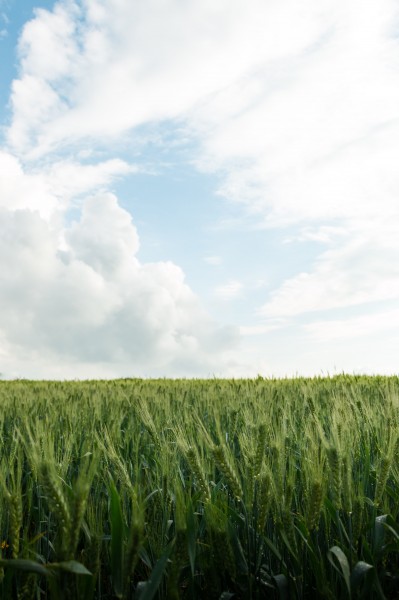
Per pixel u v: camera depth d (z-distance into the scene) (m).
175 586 2.27
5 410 5.51
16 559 1.93
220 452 2.62
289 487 2.61
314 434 3.29
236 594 2.63
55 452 3.45
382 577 2.69
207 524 2.55
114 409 5.26
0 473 2.49
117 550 2.11
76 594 2.00
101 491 3.04
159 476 2.99
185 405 5.39
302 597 2.55
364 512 2.78
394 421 3.67
